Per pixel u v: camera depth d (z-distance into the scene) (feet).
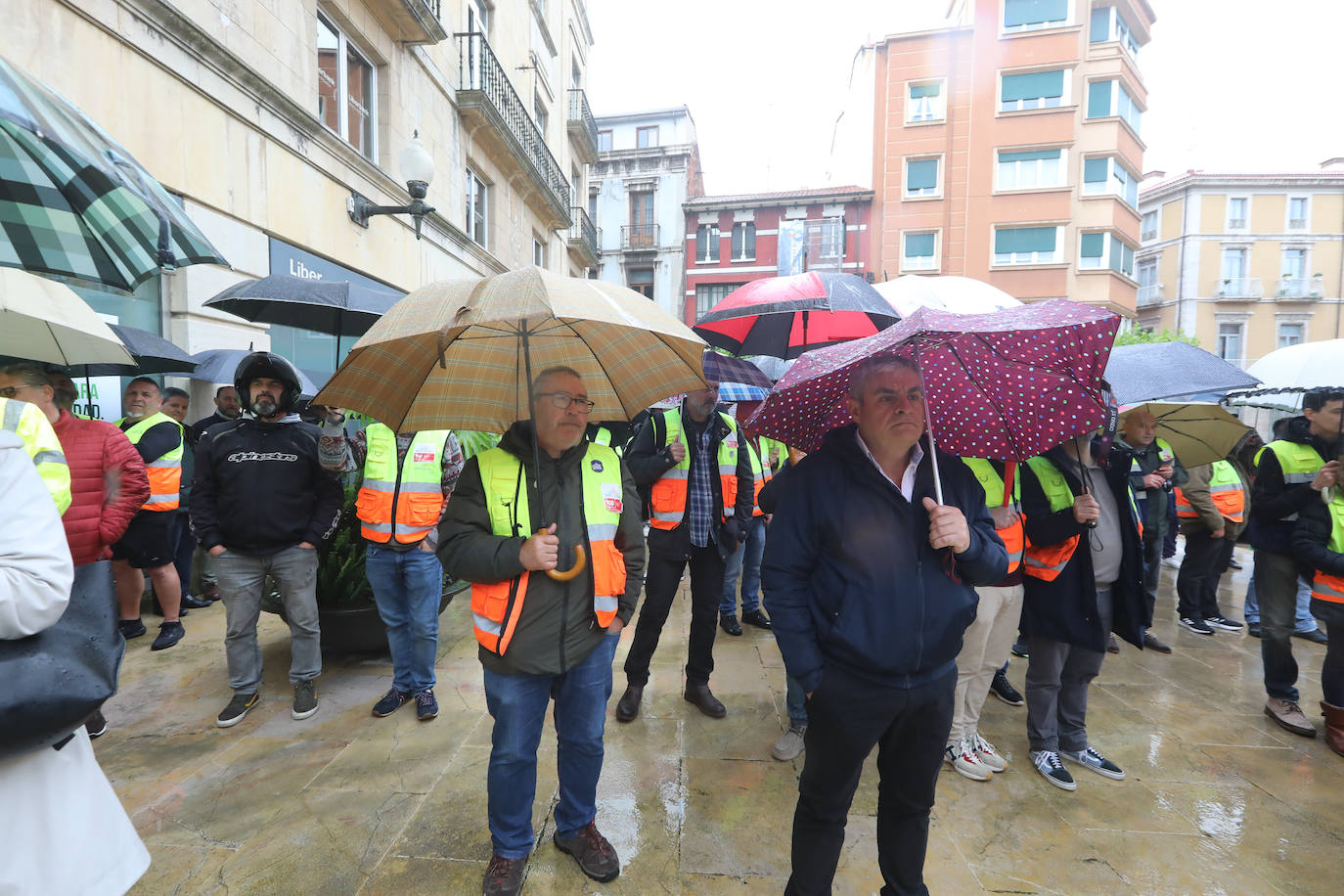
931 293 8.54
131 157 4.36
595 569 6.29
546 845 7.11
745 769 8.78
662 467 9.67
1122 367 8.62
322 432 10.09
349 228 24.49
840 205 78.38
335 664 12.43
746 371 13.38
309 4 21.80
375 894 6.38
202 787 8.16
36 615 3.50
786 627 5.31
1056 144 65.67
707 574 10.39
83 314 9.21
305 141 21.70
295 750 9.10
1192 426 11.04
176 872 6.65
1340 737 9.44
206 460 9.71
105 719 9.97
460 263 35.06
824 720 5.35
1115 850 7.16
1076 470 8.20
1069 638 8.40
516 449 6.30
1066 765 9.09
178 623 13.42
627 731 9.89
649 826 7.50
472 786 8.20
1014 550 8.43
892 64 70.28
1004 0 66.39
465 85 34.19
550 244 52.75
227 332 18.83
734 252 84.84
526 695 6.19
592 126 61.11
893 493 5.29
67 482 4.97
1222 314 93.86
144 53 15.34
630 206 89.25
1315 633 15.29
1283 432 10.59
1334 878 6.76
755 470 14.97
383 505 9.85
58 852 3.86
